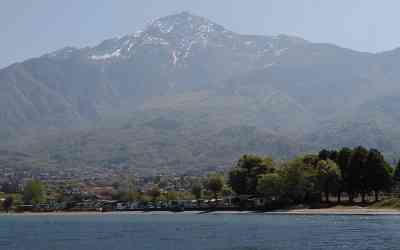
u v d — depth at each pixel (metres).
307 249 179.38
